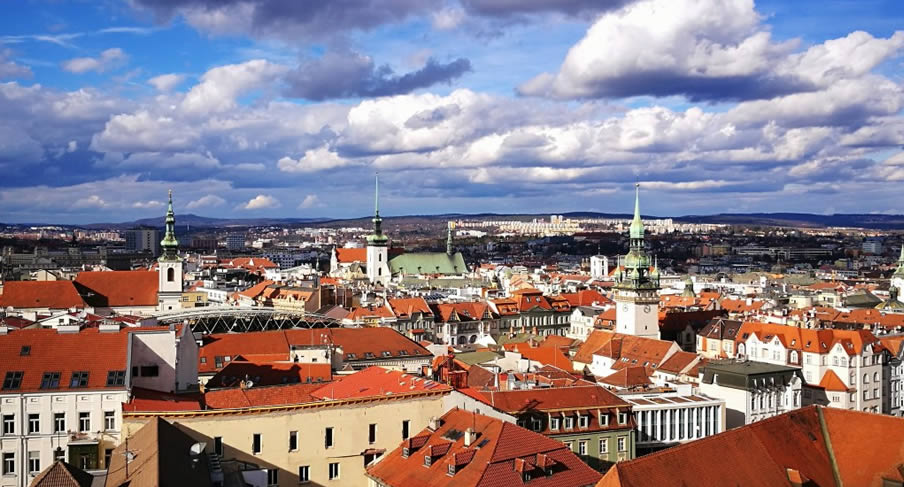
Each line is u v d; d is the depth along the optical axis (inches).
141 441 3976.4
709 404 6348.4
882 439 4212.6
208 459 4045.3
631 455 5723.4
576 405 5659.5
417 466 4195.4
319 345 7529.5
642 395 6555.1
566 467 4084.6
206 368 7283.5
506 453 4042.8
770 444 4082.2
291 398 4805.6
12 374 4719.5
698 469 3688.5
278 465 4594.0
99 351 4958.2
